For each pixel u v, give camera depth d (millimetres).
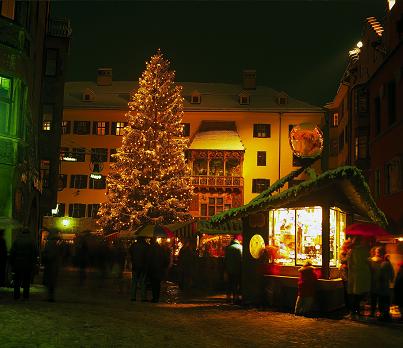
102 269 26812
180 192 54906
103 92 79562
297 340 11227
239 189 69812
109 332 10602
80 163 71750
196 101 76438
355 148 44375
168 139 55719
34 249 16297
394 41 30906
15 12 22922
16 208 23266
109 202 54781
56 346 8898
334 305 16484
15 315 11836
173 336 10773
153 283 18672
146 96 56406
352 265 15297
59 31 45750
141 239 18875
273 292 17359
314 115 72750
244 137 72938
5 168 21984
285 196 16484
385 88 30281
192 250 26922
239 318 14609
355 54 45781
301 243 17016
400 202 26891
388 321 14977
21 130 22734
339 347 10523
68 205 70812
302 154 18484
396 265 22625
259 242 17812
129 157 55062
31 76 25344
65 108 72688
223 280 25406
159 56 57281
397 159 27516
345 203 17141
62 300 17156
